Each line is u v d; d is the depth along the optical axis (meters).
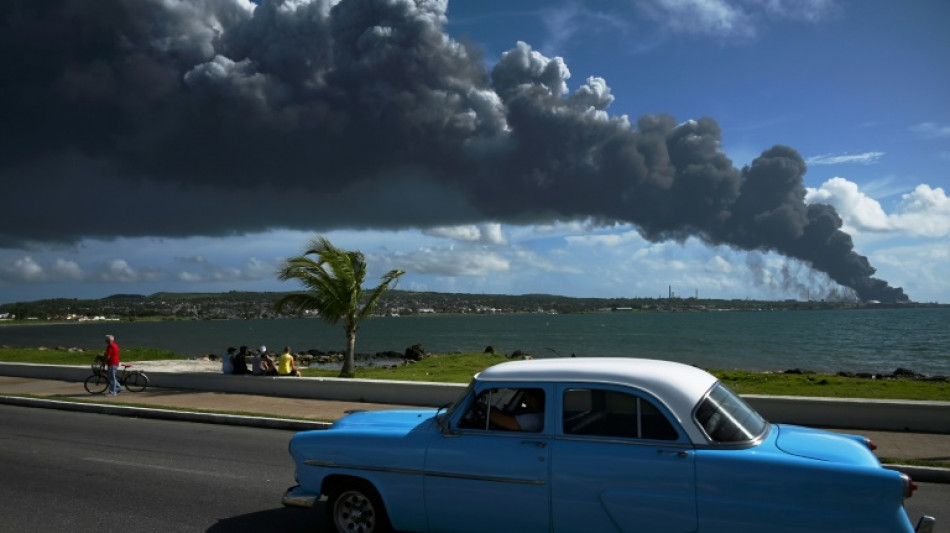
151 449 11.28
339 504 6.31
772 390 16.62
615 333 108.19
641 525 5.10
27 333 161.25
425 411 7.02
